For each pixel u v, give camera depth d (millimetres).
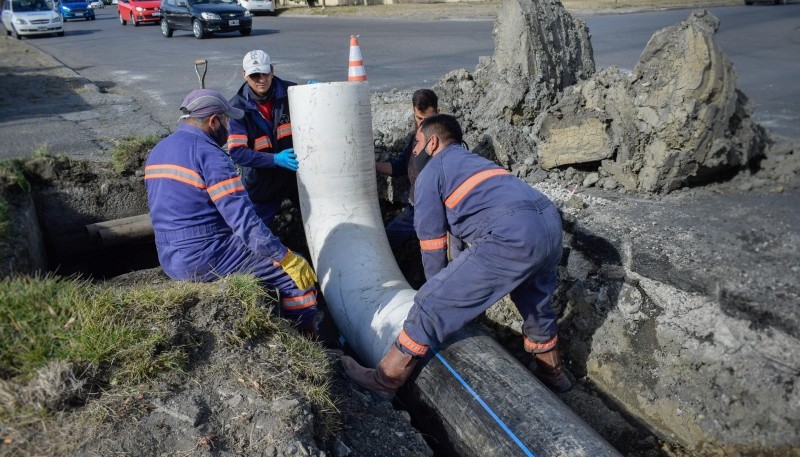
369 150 4102
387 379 3111
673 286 3232
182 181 3156
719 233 3363
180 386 2533
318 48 13023
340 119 3920
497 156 4633
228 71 10414
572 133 4320
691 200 3855
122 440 2248
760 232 3342
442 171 3053
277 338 2916
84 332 2561
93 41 16609
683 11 18188
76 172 4977
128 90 9039
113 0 42906
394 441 2779
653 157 3924
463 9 22844
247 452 2316
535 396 2816
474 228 3006
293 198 4793
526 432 2668
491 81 4895
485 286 2938
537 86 4617
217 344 2768
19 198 4465
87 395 2391
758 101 6207
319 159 3977
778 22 14156
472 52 11438
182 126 3236
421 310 3004
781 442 2760
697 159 3805
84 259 5113
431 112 4098
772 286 2873
